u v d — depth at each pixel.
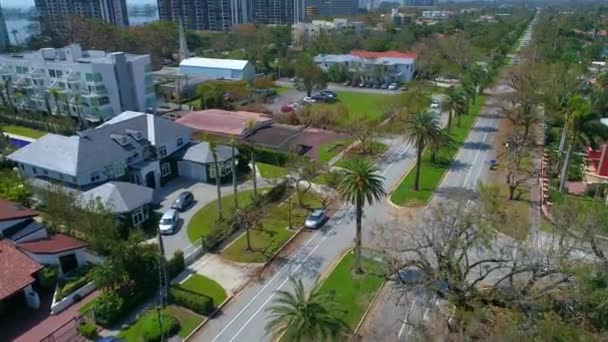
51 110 98.19
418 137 59.00
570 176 63.66
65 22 154.75
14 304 38.31
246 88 113.88
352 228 51.62
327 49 166.38
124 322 36.84
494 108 102.69
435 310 34.72
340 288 40.91
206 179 64.94
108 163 58.69
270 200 58.19
